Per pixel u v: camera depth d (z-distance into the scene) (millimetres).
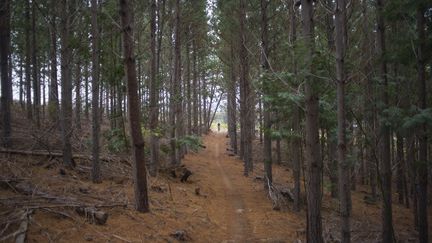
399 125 7168
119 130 12414
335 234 9656
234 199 13008
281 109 8844
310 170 6582
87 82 20641
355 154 10070
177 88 17344
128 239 6414
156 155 13000
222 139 39844
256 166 22406
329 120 8320
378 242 9516
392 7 7520
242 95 19828
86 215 6621
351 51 9945
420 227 8250
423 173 8148
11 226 5312
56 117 13570
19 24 14977
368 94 8164
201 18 20219
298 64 6930
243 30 16859
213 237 8320
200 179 15789
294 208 11594
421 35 7359
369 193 16766
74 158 11023
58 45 17562
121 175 10984
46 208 6215
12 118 16453
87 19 11453
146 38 18234
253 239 8617
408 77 9156
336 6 6199
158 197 9961
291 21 10711
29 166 8969
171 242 7039
